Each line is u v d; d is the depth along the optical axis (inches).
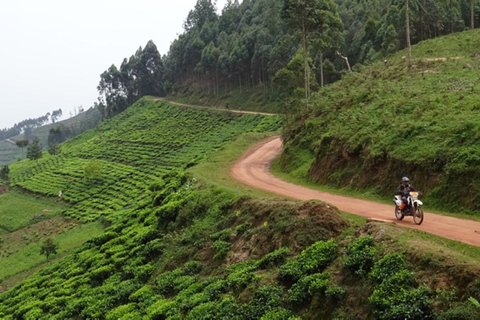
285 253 510.0
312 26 1784.0
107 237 1117.1
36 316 805.9
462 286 315.3
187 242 781.3
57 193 2687.0
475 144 642.2
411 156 737.6
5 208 2561.5
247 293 472.1
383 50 2447.1
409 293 327.6
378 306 341.4
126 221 1205.7
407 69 1476.4
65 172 3176.7
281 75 2314.2
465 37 1943.9
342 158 967.0
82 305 755.4
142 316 601.3
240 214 736.3
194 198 946.1
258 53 3838.6
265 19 4325.8
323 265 441.4
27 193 2896.2
